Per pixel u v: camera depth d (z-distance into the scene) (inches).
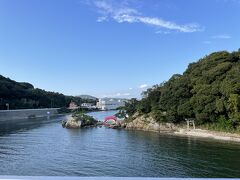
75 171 1691.7
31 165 1831.9
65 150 2321.6
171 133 3420.3
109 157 2055.9
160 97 3905.0
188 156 2059.5
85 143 2677.2
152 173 1643.7
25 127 4256.9
